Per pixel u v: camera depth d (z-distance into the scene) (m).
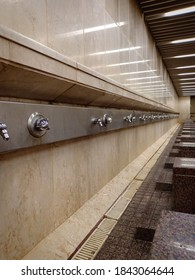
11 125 1.05
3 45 0.82
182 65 9.63
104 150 2.50
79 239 1.57
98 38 2.03
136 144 4.17
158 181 2.41
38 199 1.38
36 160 1.36
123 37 2.92
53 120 1.38
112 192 2.45
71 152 1.77
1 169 1.11
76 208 1.85
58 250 1.41
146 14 4.57
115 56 2.56
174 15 4.62
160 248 0.84
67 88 1.40
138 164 3.83
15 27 1.00
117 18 2.66
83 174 1.98
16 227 1.21
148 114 5.09
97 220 1.87
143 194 2.30
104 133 2.49
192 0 4.01
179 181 1.67
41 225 1.41
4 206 1.13
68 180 1.73
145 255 1.32
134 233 1.55
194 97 23.50
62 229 1.59
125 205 2.22
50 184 1.50
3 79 0.95
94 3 1.94
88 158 2.08
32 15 1.12
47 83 1.19
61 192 1.63
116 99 2.36
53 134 1.38
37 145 1.26
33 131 1.17
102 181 2.45
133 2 3.57
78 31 1.62
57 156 1.58
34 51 0.99
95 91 1.74
